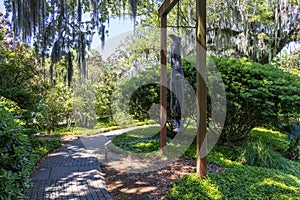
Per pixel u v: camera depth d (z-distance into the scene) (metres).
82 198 2.69
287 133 4.81
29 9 4.93
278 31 7.61
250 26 7.68
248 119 4.50
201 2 2.91
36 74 6.14
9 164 2.10
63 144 6.14
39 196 2.74
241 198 2.53
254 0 7.16
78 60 5.78
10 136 2.09
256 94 4.03
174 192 2.75
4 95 4.51
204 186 2.78
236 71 4.31
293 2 7.11
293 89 3.94
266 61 8.14
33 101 5.01
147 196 2.79
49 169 3.79
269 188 2.77
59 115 8.47
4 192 1.82
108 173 3.68
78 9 5.38
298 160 4.59
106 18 5.71
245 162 3.79
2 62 5.19
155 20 8.27
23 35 4.99
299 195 2.62
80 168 3.85
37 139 5.56
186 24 8.16
